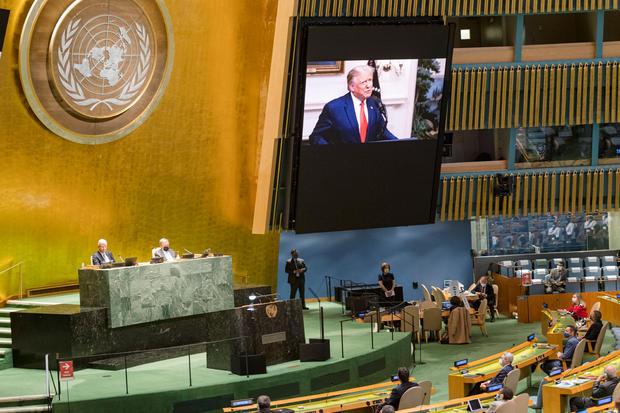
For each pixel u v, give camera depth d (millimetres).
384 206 31281
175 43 28938
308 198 30016
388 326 28688
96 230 28359
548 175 33781
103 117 27516
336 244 36812
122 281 22344
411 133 30250
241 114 31219
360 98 29062
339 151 29453
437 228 38250
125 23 27562
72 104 26703
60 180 27172
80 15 26422
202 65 29734
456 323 29453
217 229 31797
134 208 29219
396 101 29609
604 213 39219
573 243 39156
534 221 38938
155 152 29297
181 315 23516
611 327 32000
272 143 29125
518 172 33562
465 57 31828
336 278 36812
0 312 25188
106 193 28359
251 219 32750
